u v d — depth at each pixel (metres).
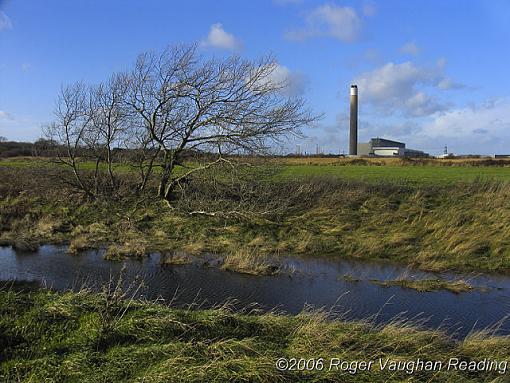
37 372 5.95
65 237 18.28
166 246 16.94
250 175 20.27
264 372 6.02
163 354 6.36
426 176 31.64
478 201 20.42
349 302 11.24
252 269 13.93
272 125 19.80
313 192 21.56
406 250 16.42
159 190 21.66
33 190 22.81
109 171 22.52
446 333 9.09
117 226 19.41
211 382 5.71
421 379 6.33
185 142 20.64
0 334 7.01
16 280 12.43
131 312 7.91
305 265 14.95
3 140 47.41
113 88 21.23
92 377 5.81
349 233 18.39
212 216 19.80
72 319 7.59
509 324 9.95
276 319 8.20
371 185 22.41
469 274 14.20
